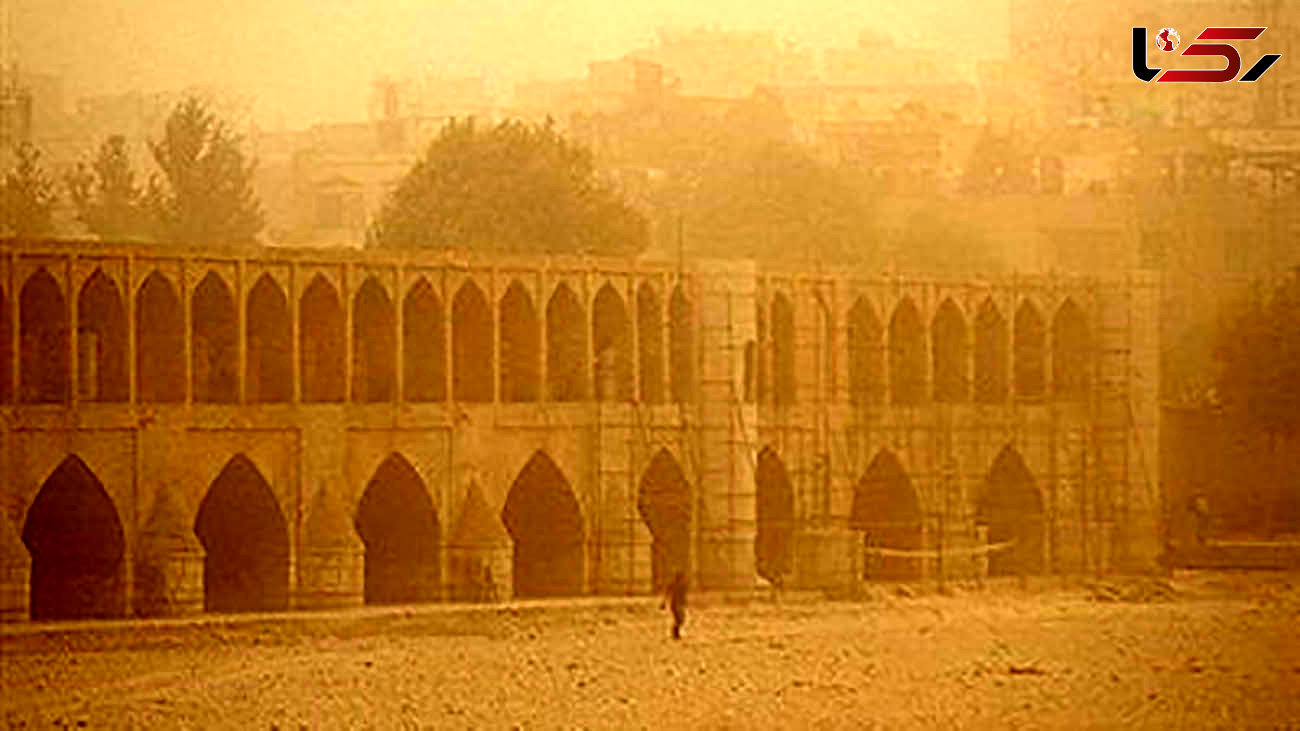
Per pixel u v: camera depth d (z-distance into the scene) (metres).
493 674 110.69
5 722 95.06
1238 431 178.25
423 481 138.88
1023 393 170.12
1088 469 169.25
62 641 117.31
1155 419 170.00
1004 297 168.12
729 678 110.44
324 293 136.75
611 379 148.00
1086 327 170.12
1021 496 169.00
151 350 131.50
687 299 150.75
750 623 135.00
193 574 127.06
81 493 130.38
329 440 134.75
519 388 145.62
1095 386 169.75
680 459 149.12
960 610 144.25
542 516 147.00
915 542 163.38
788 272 158.00
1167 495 177.50
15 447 124.19
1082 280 170.50
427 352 141.38
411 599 140.00
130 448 127.94
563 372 147.38
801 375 158.88
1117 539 168.12
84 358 130.38
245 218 177.88
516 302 145.38
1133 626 135.25
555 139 173.50
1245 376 177.50
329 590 132.62
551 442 144.12
